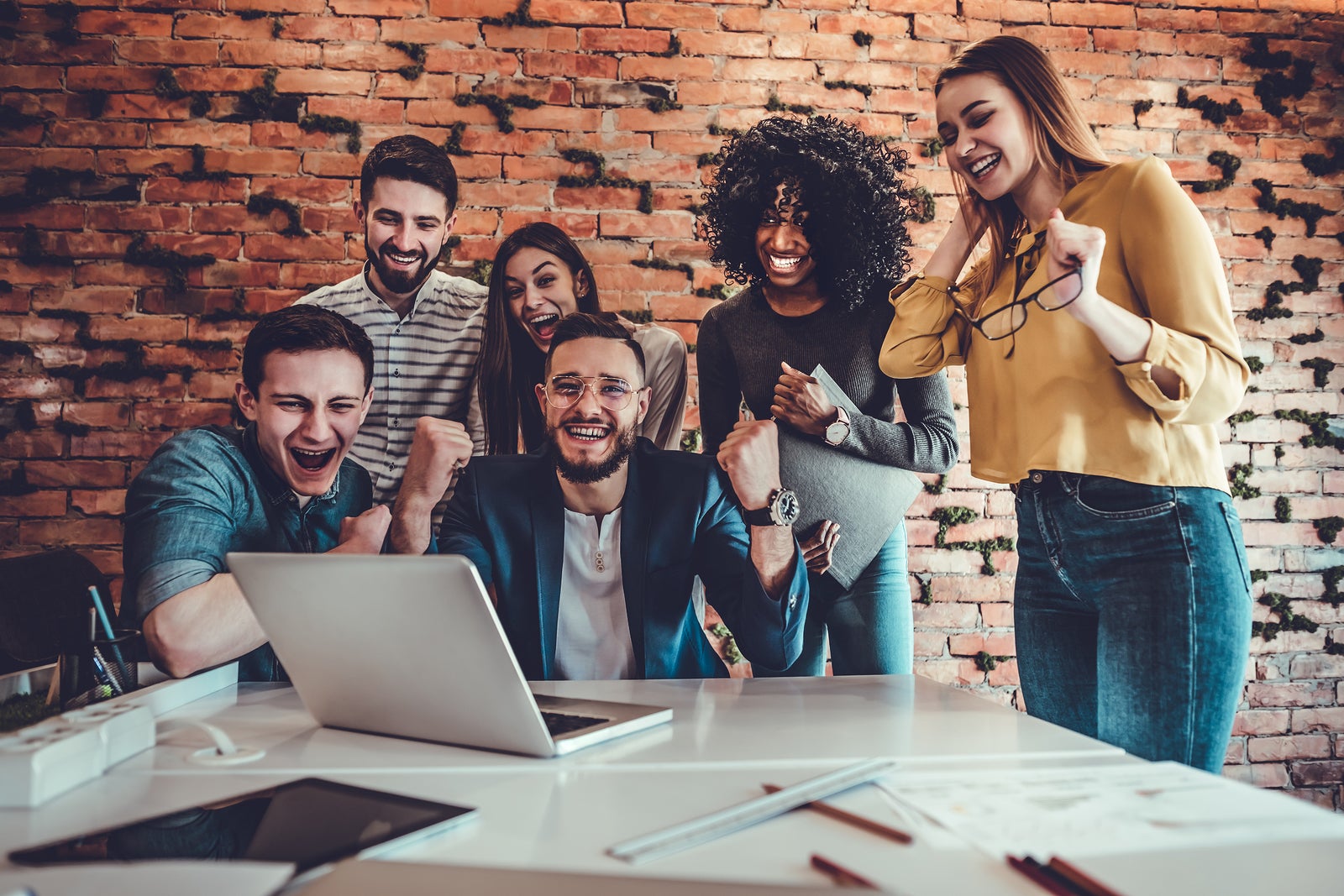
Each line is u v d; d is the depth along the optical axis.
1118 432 1.26
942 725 0.93
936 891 0.52
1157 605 1.21
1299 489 2.36
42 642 1.44
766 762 0.80
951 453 1.93
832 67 2.31
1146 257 1.26
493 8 2.24
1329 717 2.32
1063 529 1.31
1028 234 1.44
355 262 2.16
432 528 2.07
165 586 1.41
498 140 2.22
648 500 1.66
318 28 2.20
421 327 2.15
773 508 1.39
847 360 1.98
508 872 0.53
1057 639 1.37
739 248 2.04
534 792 0.71
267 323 1.98
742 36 2.30
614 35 2.27
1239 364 1.22
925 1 2.35
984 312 1.48
